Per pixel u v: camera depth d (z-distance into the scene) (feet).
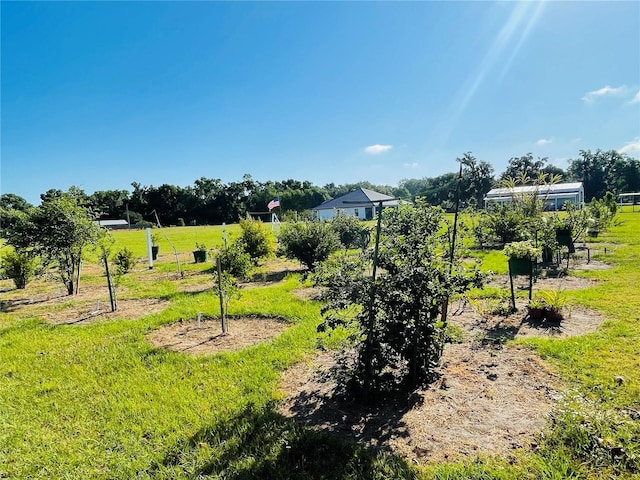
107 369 14.88
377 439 9.47
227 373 13.88
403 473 8.11
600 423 9.25
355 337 11.47
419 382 12.23
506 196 83.97
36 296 31.96
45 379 14.23
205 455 9.18
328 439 9.42
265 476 8.33
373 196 145.89
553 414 9.92
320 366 14.23
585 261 33.32
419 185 282.97
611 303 19.61
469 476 7.93
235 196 248.73
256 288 29.73
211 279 35.09
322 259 34.99
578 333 15.93
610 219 55.11
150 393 12.63
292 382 13.07
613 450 8.34
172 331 19.66
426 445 9.11
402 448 9.05
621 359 12.94
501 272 30.71
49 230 29.50
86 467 9.07
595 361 12.89
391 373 12.32
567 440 8.90
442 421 10.07
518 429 9.51
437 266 12.07
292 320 20.42
